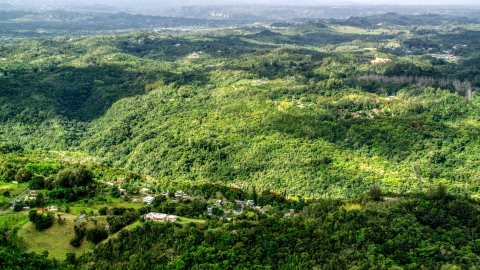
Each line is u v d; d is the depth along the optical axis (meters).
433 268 107.00
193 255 111.94
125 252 116.50
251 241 117.69
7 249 119.88
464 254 112.25
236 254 112.00
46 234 129.62
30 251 123.19
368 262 108.56
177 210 142.25
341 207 142.75
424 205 136.75
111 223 130.38
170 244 118.12
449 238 119.94
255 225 126.38
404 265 109.25
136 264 110.50
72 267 112.50
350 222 125.44
